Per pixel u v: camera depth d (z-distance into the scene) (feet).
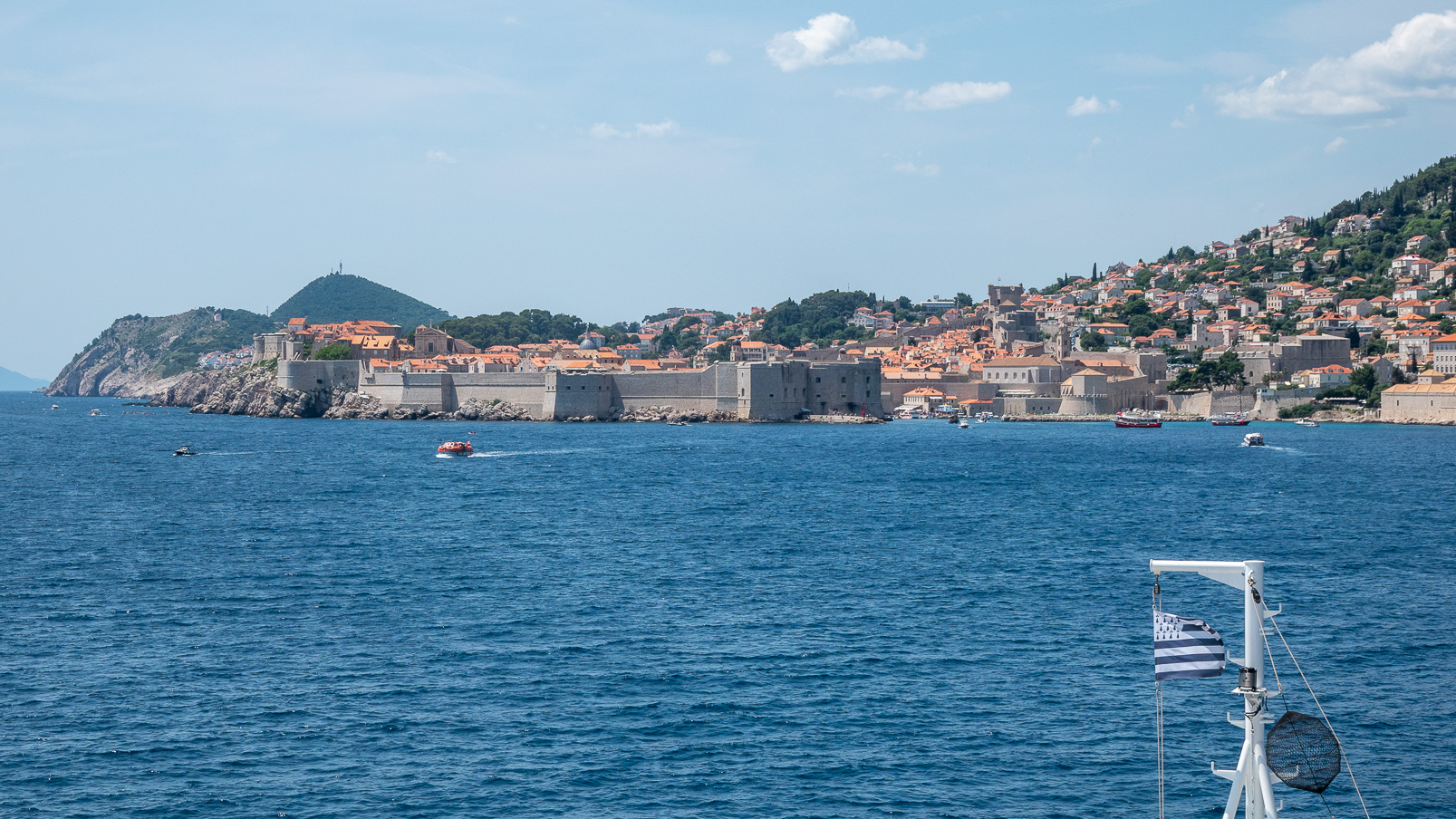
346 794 178.09
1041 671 239.71
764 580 339.57
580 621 283.18
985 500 565.94
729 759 191.62
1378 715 211.00
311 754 193.47
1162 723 205.87
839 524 470.39
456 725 206.69
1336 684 229.25
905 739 200.34
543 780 183.32
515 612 293.43
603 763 189.88
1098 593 318.86
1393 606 299.99
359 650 255.50
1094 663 246.06
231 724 207.10
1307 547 406.00
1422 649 255.29
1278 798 177.88
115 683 230.89
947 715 212.43
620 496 581.53
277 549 398.83
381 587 327.88
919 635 269.64
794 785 181.78
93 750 194.70
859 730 204.64
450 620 285.43
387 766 188.34
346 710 214.48
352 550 396.57
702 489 615.57
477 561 373.61
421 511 513.04
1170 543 418.31
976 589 325.62
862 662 246.27
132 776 184.14
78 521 477.36
